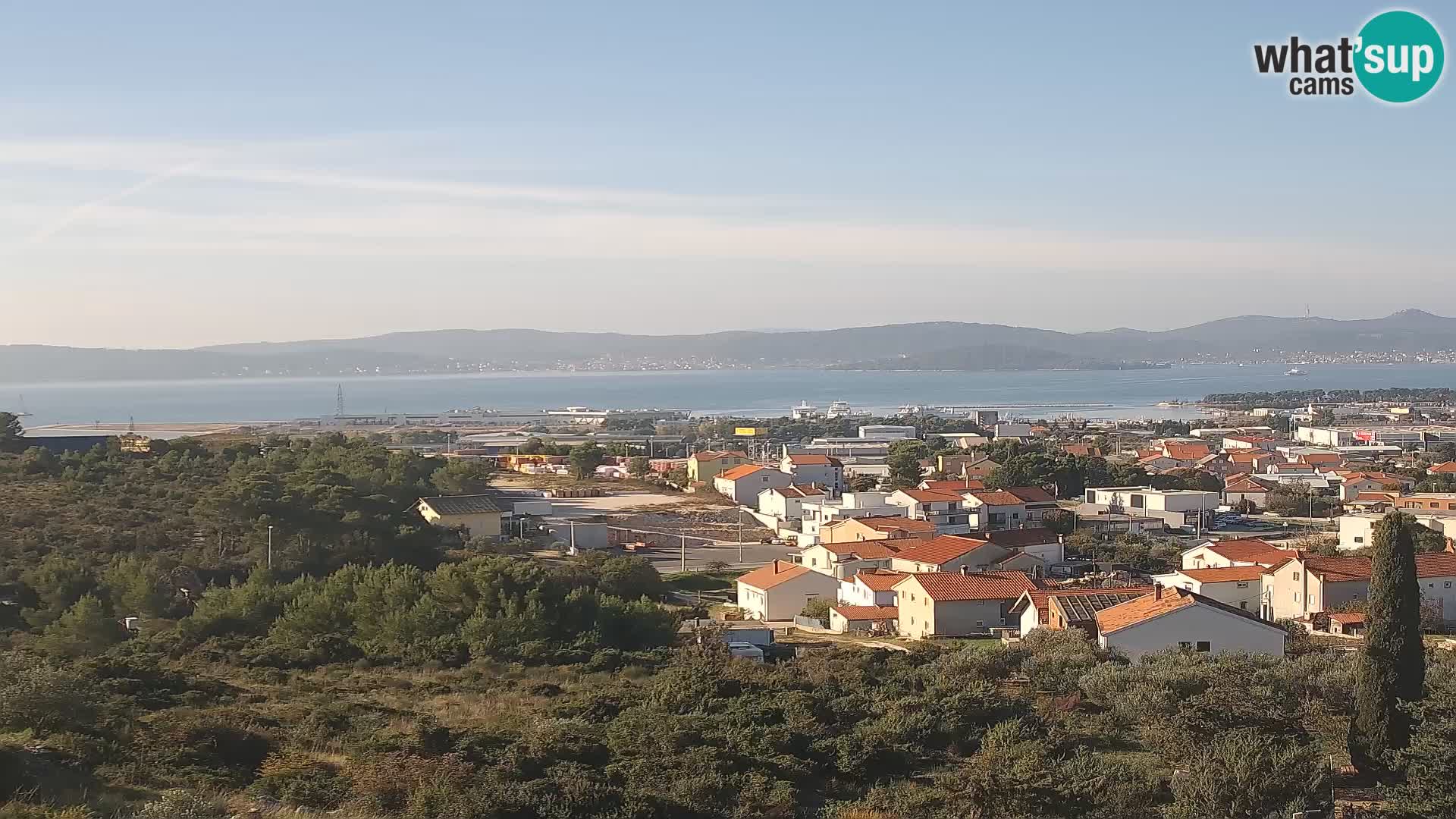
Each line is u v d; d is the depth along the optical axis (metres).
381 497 107.44
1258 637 60.81
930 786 40.16
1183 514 133.25
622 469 193.75
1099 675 51.34
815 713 47.28
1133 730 45.84
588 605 70.75
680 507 155.12
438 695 53.44
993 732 44.50
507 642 64.06
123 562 77.88
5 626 69.38
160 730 41.03
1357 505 142.62
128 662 53.38
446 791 36.47
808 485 154.00
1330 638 72.69
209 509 92.38
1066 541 112.88
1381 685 40.53
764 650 70.00
